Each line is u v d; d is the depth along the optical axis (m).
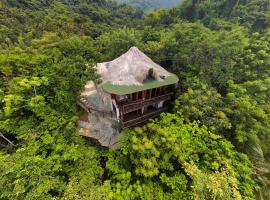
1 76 17.33
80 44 26.09
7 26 47.69
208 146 13.59
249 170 12.73
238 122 15.71
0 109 14.95
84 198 10.07
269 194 13.64
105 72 17.38
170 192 11.70
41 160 11.34
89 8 102.50
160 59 23.03
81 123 18.00
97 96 19.83
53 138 13.22
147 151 11.91
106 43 29.98
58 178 11.09
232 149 14.98
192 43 21.77
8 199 9.61
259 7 37.19
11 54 19.39
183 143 12.62
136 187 11.23
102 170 12.51
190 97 16.27
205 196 10.17
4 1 63.41
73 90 17.66
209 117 15.23
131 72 16.11
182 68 21.14
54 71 17.12
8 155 11.39
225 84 18.41
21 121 14.64
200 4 50.47
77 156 12.62
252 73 18.75
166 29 36.25
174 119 15.46
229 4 43.88
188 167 11.05
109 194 10.60
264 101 17.47
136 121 17.08
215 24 39.72
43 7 81.69
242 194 11.59
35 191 9.74
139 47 25.38
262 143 17.91
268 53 20.11
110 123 17.61
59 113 15.91
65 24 63.53
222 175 11.03
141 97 17.70
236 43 20.30
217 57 19.27
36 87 15.95
